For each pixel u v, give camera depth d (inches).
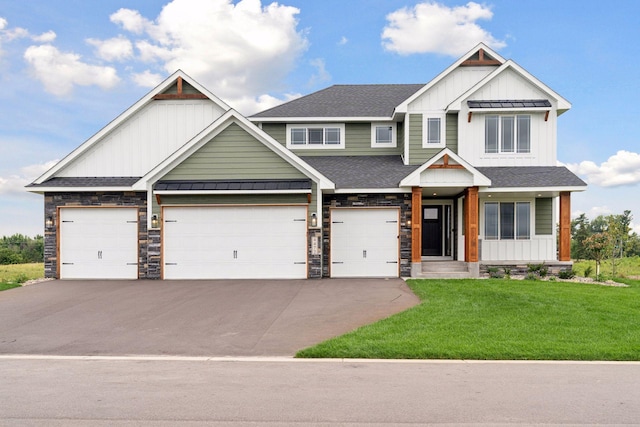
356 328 344.2
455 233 726.5
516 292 482.3
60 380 235.6
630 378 238.1
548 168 691.4
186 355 283.9
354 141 785.6
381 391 217.6
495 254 711.1
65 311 413.4
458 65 722.2
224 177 609.0
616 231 666.2
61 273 630.5
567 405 201.2
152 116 668.7
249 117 775.7
